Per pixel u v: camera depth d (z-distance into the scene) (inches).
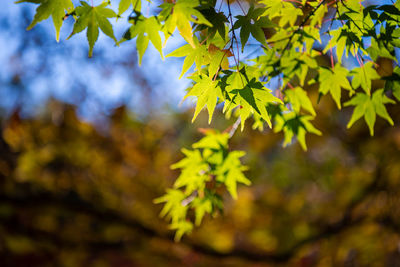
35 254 201.2
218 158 88.7
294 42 74.5
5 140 192.4
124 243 208.1
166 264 224.5
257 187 281.0
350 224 207.6
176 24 52.5
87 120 203.9
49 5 54.9
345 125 238.1
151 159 233.6
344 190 239.0
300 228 237.9
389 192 203.8
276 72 77.2
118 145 217.9
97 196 211.6
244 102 58.4
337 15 66.5
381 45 66.1
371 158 230.5
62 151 196.1
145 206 235.1
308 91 186.7
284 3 69.7
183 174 89.4
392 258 201.8
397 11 60.7
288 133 89.0
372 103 77.8
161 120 255.4
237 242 259.6
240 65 73.0
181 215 95.0
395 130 226.4
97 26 56.4
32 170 188.1
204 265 224.7
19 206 178.2
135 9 54.4
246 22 59.6
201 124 257.4
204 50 59.1
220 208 94.0
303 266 229.9
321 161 258.7
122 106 209.8
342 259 215.3
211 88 59.2
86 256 217.8
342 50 68.8
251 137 239.6
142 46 56.4
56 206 185.5
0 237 187.3
